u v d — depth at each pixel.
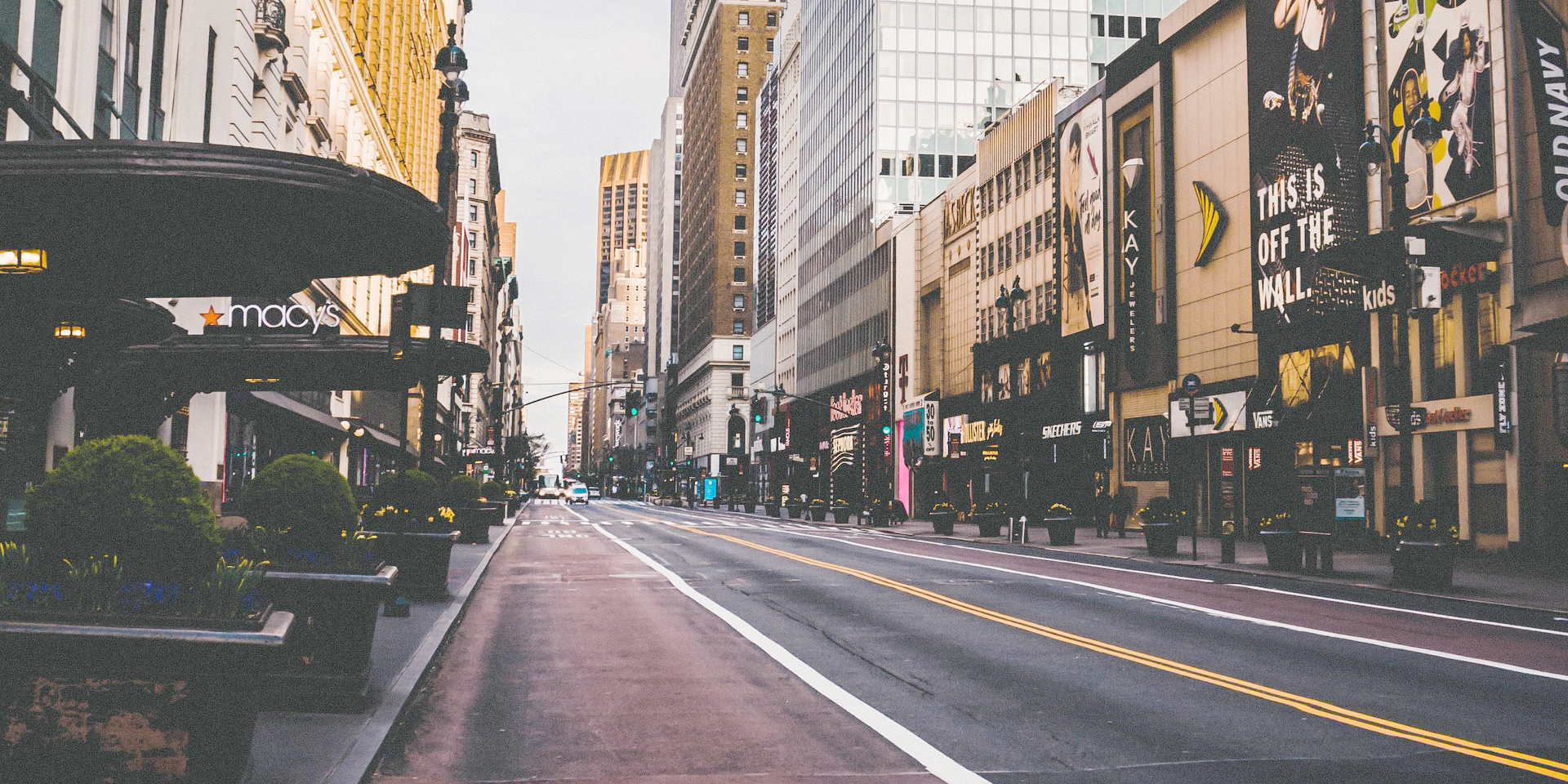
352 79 45.78
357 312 48.03
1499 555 27.14
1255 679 10.50
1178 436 39.84
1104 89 46.62
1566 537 25.30
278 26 30.58
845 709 9.23
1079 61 81.00
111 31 19.39
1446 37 28.94
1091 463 47.38
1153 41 42.94
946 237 66.62
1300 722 8.67
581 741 8.10
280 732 7.71
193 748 5.61
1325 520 33.31
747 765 7.40
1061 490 49.97
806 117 99.88
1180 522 40.38
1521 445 26.39
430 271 65.75
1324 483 33.50
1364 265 29.78
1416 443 29.88
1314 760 7.50
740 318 138.25
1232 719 8.77
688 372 156.88
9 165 8.39
